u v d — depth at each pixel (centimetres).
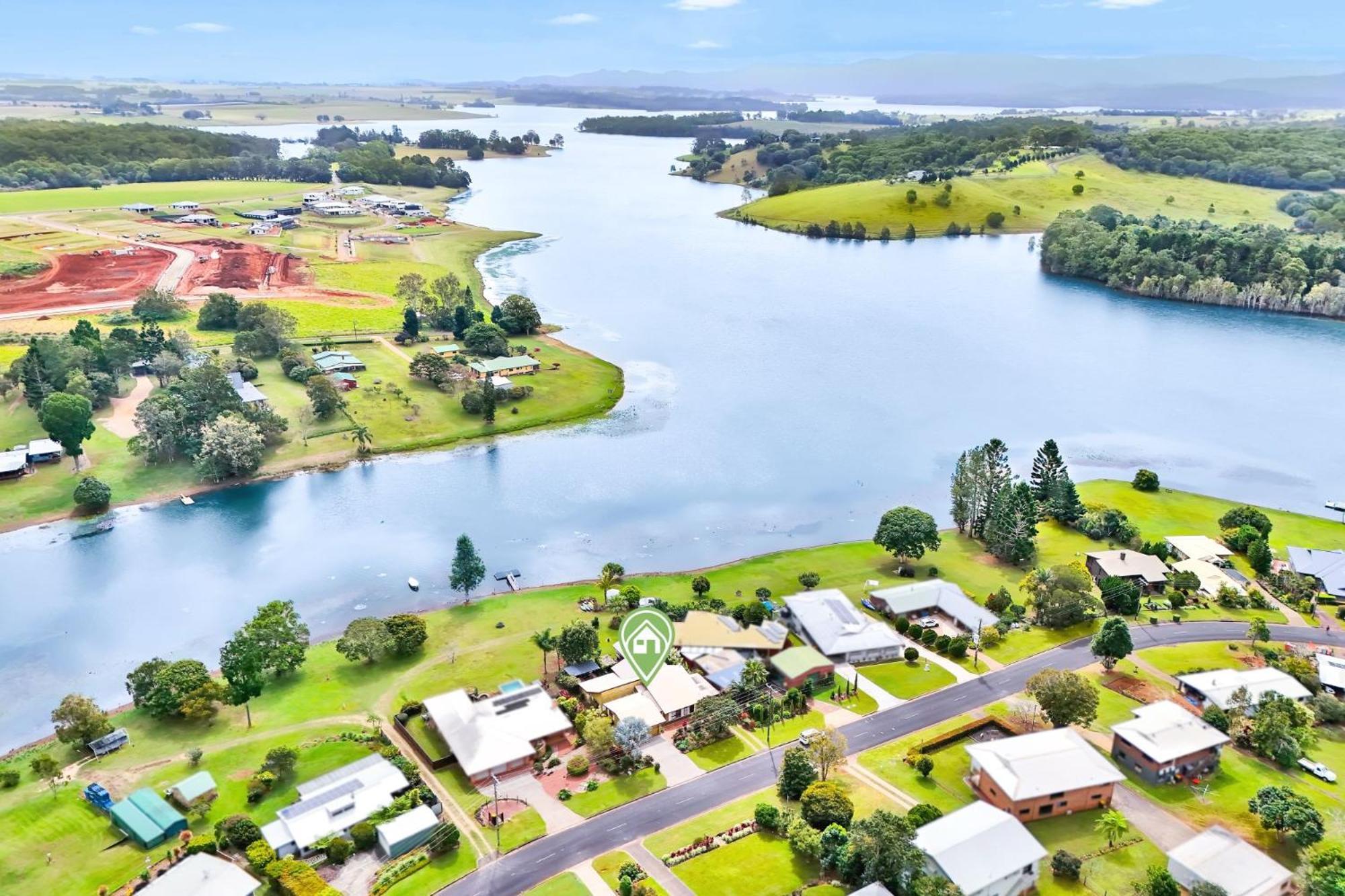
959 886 7850
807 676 11444
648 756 10256
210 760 9962
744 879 8412
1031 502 14988
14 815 9106
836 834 8625
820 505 17162
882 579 14300
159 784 9538
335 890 8025
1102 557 14438
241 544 15325
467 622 12900
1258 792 9300
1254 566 14488
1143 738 9969
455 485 17625
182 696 10619
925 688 11581
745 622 12812
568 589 13962
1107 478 18350
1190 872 8156
